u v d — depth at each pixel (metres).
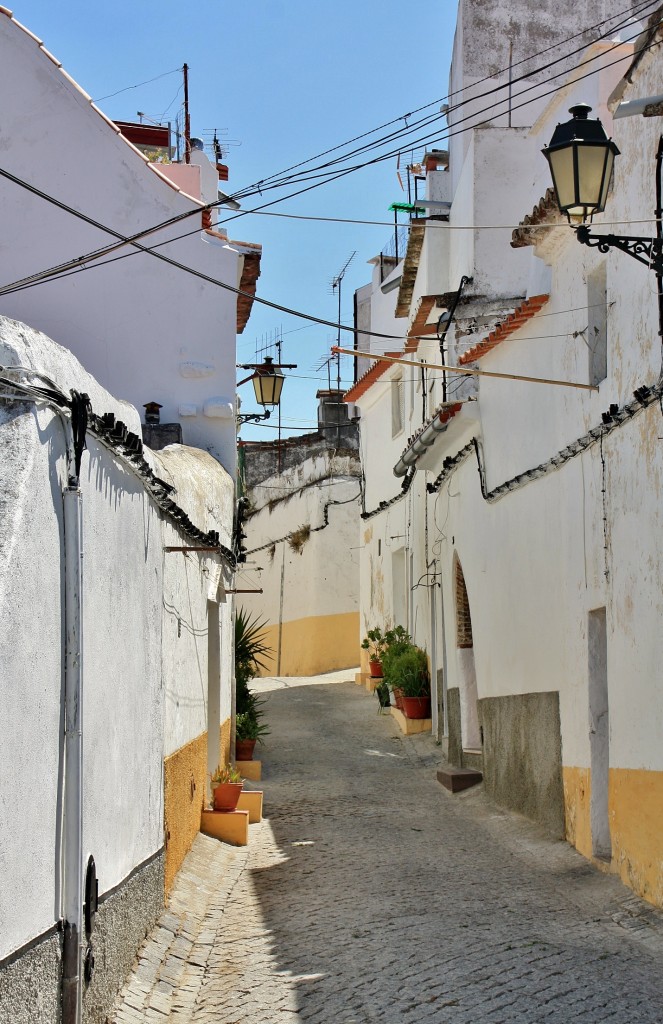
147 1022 5.89
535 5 16.89
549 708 10.69
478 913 7.96
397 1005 6.09
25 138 13.20
